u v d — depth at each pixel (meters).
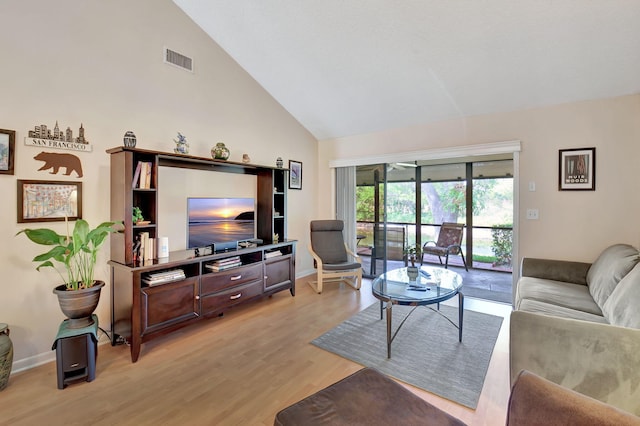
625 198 3.10
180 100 3.32
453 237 5.75
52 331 2.47
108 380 2.16
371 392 1.37
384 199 4.81
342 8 2.87
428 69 3.33
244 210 3.72
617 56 2.72
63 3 2.48
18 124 2.28
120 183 2.56
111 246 2.70
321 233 4.69
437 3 2.60
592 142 3.24
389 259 5.04
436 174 6.30
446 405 1.90
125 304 2.51
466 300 3.86
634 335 1.48
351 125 4.75
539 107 3.51
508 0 2.44
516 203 3.63
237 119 3.95
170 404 1.91
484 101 3.64
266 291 3.66
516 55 2.93
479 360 2.40
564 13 2.45
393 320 3.19
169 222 3.23
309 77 3.93
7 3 2.23
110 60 2.76
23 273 2.33
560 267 3.15
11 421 1.76
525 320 1.72
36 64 2.36
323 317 3.29
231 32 3.52
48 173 2.43
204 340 2.76
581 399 0.98
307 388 2.07
